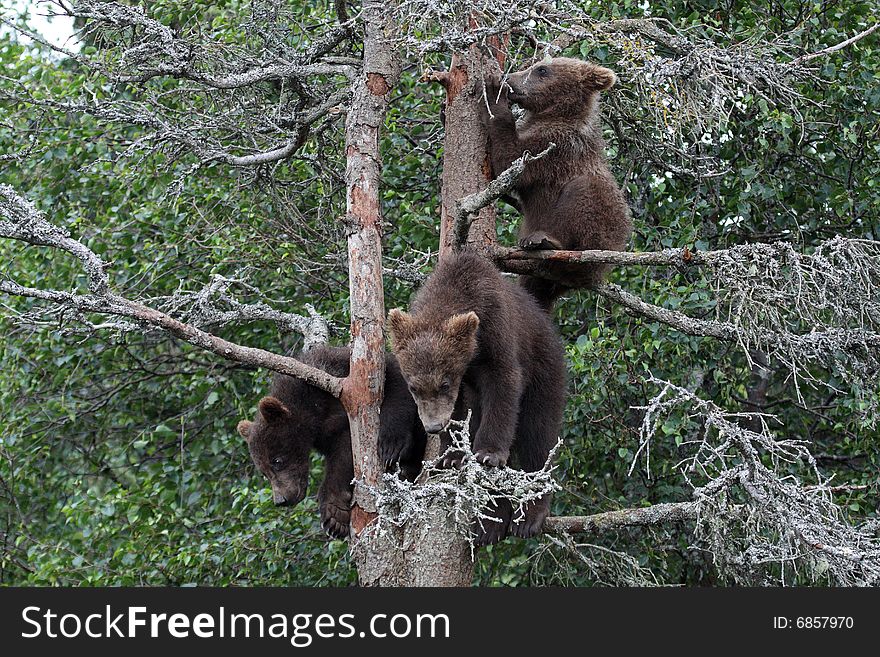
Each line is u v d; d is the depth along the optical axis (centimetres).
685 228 1309
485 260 962
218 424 1572
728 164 1412
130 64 1026
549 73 1145
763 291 902
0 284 836
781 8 1396
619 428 1352
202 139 1130
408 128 1534
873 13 1341
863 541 826
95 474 1755
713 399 1386
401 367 907
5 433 1594
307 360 1091
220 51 1152
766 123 1269
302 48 1238
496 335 917
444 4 877
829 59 1330
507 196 1170
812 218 1413
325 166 1258
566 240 1095
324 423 1116
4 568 1777
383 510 868
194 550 1348
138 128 1590
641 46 966
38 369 1652
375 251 941
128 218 1656
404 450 1008
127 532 1473
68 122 1616
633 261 942
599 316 1391
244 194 1562
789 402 1509
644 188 1399
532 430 998
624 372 1303
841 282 887
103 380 1734
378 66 965
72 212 1598
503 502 946
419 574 926
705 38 1238
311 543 1396
